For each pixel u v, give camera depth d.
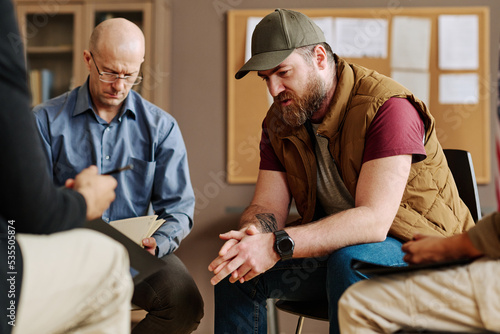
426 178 1.52
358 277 1.26
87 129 1.80
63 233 0.96
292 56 1.60
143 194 1.83
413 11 3.25
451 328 0.96
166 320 1.60
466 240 0.97
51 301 0.89
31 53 3.19
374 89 1.55
